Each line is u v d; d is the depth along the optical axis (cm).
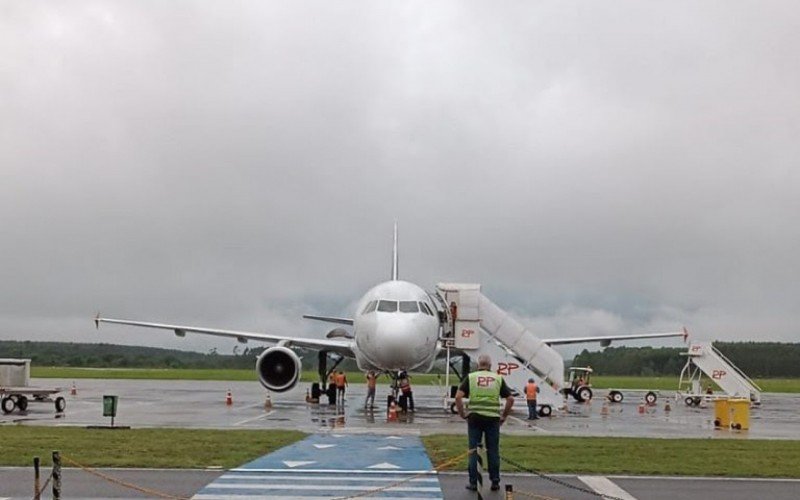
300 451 1798
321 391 3916
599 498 1312
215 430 2219
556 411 3622
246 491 1329
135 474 1480
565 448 1891
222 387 6147
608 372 13588
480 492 1212
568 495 1335
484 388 1378
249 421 2645
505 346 3525
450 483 1430
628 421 3016
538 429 2555
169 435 2055
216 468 1549
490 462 1388
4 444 1828
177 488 1349
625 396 5884
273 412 3141
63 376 8788
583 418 3186
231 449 1795
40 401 3488
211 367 14700
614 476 1523
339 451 1805
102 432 2119
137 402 3884
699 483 1459
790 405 5072
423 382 10194
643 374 13525
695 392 4888
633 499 1303
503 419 1392
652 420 3098
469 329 3406
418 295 3155
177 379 8531
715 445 2002
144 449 1769
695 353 4919
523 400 3466
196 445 1848
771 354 12362
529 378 3406
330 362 4256
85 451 1730
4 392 3100
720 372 4862
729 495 1346
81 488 1340
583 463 1656
